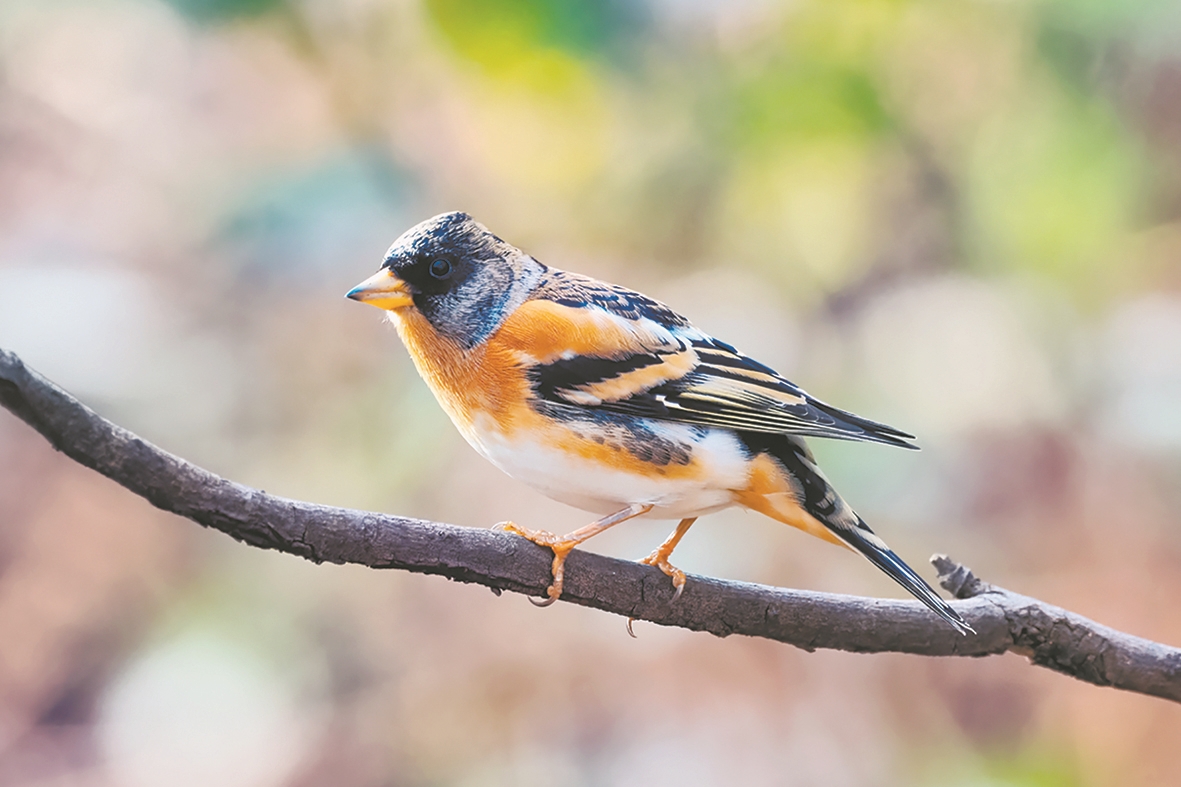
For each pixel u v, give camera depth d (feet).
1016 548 36.70
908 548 35.65
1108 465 36.99
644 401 20.27
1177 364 35.99
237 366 37.60
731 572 33.88
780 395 20.59
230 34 37.83
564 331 20.52
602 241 39.06
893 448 34.09
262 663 36.27
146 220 38.75
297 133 38.24
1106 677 19.70
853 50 34.63
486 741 36.04
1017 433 37.17
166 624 37.78
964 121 36.99
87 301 37.01
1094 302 36.37
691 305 38.78
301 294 37.88
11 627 38.01
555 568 18.31
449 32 31.89
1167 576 36.42
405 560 17.16
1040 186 35.58
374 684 36.58
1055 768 33.94
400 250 20.94
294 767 35.27
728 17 34.60
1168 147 37.19
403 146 36.58
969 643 19.60
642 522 34.68
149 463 15.05
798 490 20.17
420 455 36.14
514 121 35.55
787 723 36.01
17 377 14.12
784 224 37.96
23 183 39.70
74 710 37.35
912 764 35.06
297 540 16.31
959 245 38.60
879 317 38.42
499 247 21.49
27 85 40.65
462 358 20.68
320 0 35.19
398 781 35.50
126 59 40.65
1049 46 35.58
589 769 35.32
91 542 39.19
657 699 36.60
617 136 36.65
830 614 19.22
